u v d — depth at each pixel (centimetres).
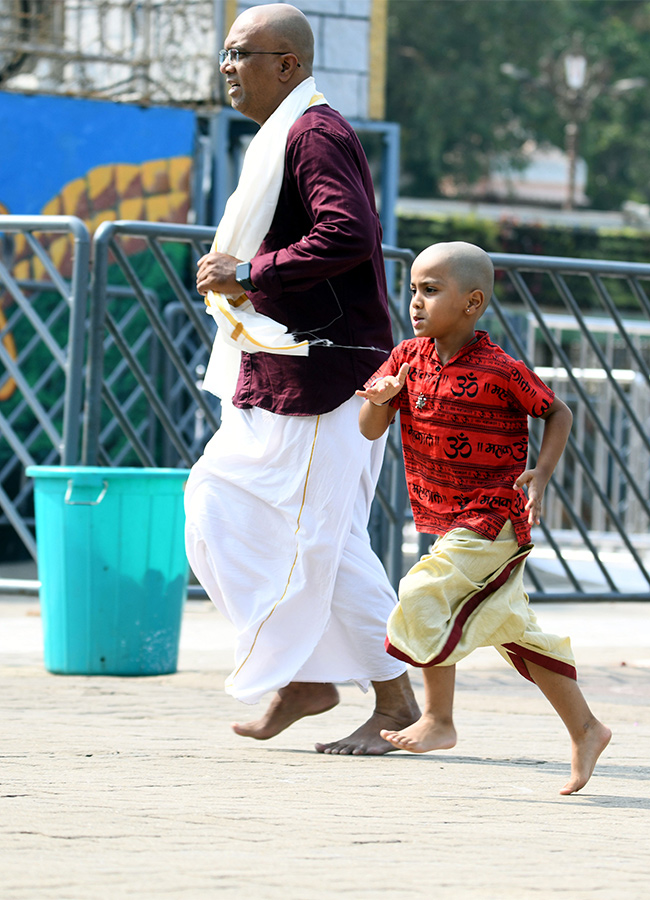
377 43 2809
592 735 845
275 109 1026
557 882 624
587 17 10225
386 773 905
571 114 9856
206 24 2628
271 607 1005
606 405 2747
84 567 1336
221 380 1056
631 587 2436
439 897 591
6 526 2494
